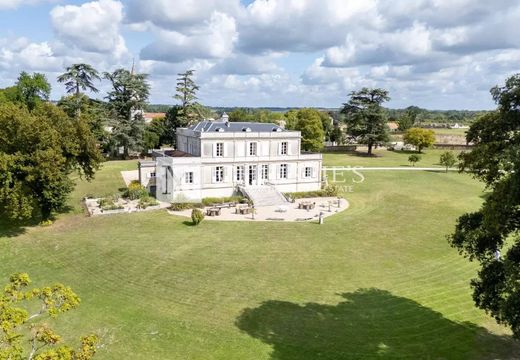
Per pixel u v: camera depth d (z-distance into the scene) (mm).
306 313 29297
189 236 46750
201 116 111312
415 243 45156
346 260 39844
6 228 48594
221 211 59094
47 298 16188
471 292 32375
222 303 30859
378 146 138375
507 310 19969
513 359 23578
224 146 66125
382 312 29344
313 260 39781
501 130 20734
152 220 53062
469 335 26141
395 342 25531
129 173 81562
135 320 28328
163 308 30109
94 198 63562
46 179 46969
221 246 43406
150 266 37844
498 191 19703
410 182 84375
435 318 28328
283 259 39938
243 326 27516
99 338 25734
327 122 154250
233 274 36250
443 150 136500
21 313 15125
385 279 35375
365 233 48719
